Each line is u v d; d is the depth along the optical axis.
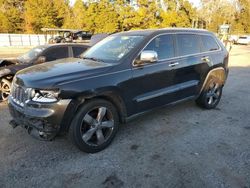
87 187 3.04
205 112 5.67
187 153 3.81
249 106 6.24
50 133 3.40
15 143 4.08
